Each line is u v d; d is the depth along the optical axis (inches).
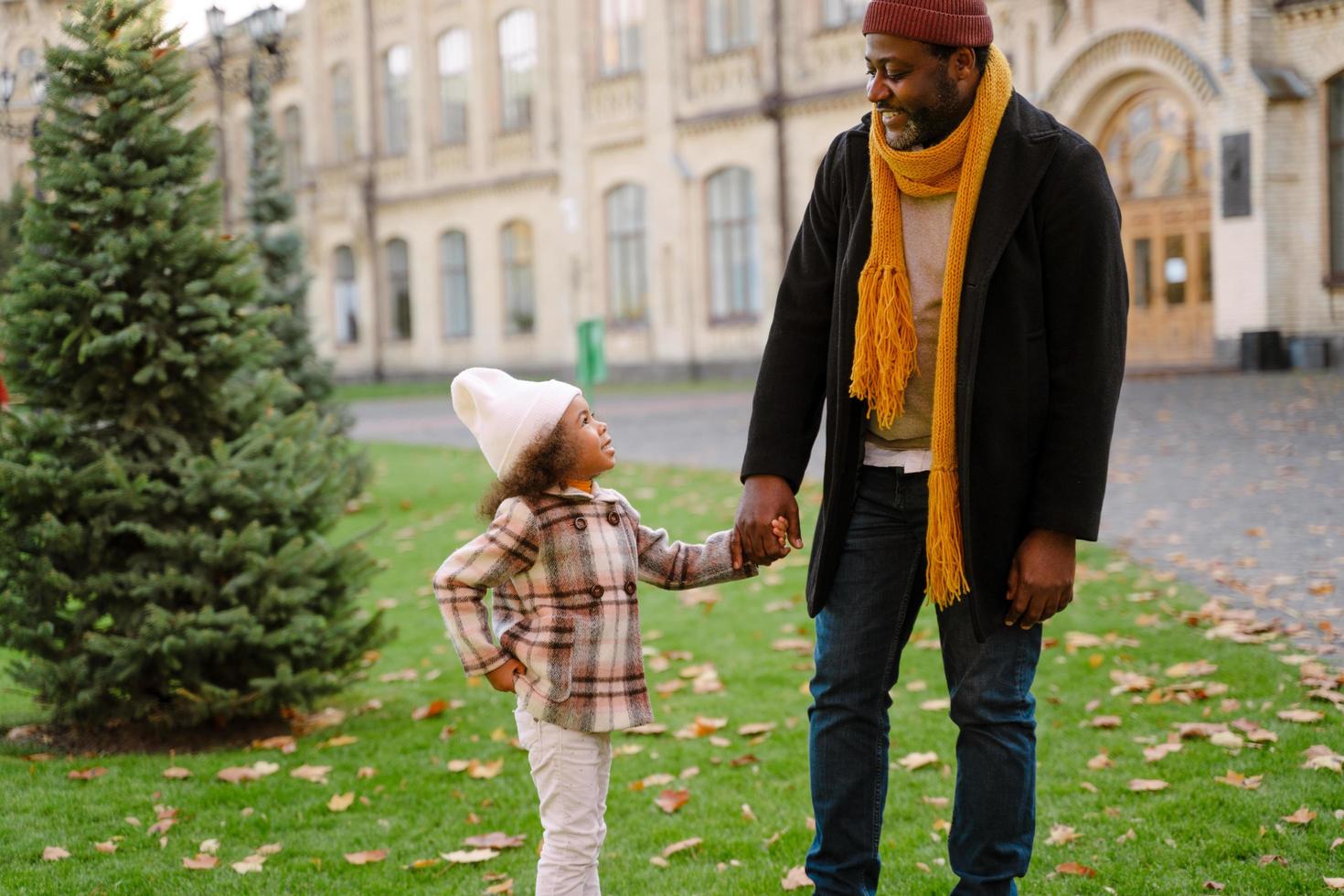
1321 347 735.1
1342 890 123.9
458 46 1337.4
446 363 1381.6
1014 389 100.0
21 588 197.3
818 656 110.0
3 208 499.2
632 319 1182.9
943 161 100.2
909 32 98.0
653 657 248.2
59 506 194.9
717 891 134.4
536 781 109.9
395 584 340.5
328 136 1488.7
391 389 1318.9
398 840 154.8
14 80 450.3
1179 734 175.3
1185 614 239.9
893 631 108.1
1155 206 823.1
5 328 198.5
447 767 184.5
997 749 103.2
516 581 110.3
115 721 207.8
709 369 1101.1
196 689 199.3
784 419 110.5
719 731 196.4
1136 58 791.7
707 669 234.2
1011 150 100.3
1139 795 154.8
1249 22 741.9
